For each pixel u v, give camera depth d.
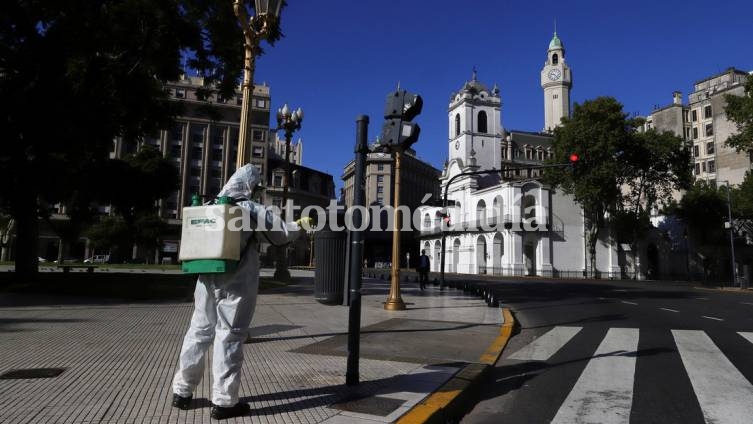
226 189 3.82
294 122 20.83
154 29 14.77
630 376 5.81
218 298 3.61
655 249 54.97
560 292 21.97
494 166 63.75
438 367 5.62
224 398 3.46
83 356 5.51
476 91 65.06
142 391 4.13
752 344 8.03
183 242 3.59
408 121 5.32
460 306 13.31
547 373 5.98
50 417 3.38
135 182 21.81
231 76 16.92
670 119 74.25
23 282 15.93
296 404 3.92
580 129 43.28
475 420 4.30
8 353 5.59
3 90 14.34
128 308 10.51
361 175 4.98
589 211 50.09
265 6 7.41
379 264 82.38
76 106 14.41
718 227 50.16
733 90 60.03
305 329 8.27
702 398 4.90
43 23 15.52
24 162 15.87
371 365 5.64
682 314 12.77
